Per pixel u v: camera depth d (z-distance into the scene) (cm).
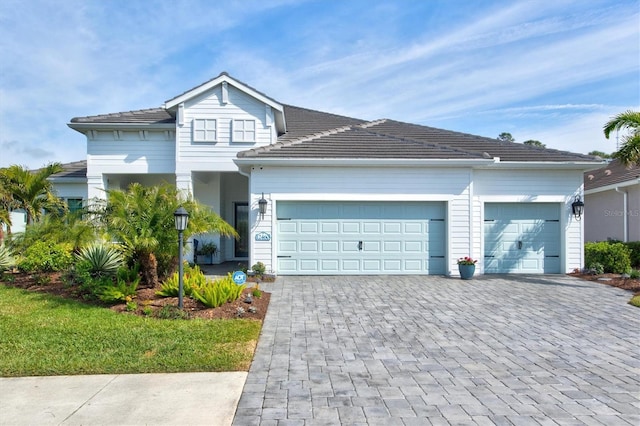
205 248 1583
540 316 777
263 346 598
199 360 524
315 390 444
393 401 418
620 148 1147
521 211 1323
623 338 641
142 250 896
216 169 1424
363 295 962
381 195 1239
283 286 1072
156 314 738
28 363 514
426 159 1202
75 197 1734
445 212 1262
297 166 1226
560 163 1265
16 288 959
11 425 369
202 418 381
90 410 397
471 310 823
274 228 1226
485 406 407
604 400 421
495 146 1428
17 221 1705
